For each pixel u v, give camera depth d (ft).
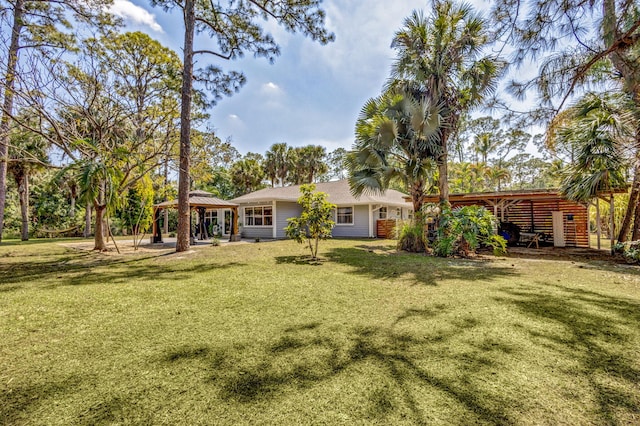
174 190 51.01
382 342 9.37
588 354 8.45
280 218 57.16
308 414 5.92
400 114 31.22
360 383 7.02
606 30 10.58
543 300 13.88
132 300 14.34
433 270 21.83
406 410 6.01
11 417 5.87
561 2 11.02
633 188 22.80
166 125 35.58
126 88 33.65
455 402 6.27
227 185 99.55
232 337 9.87
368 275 20.17
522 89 13.71
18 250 35.68
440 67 29.53
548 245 39.88
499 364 7.91
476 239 28.58
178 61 36.14
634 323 10.82
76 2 31.94
